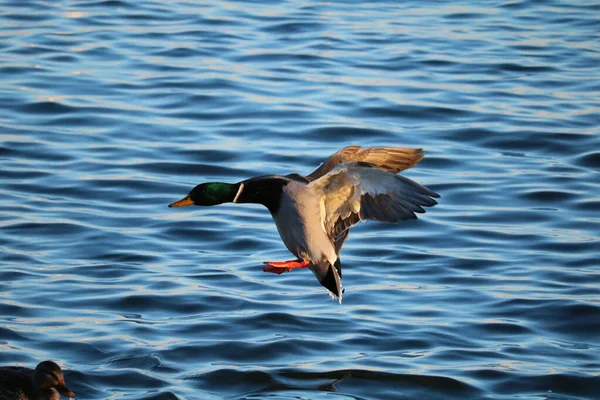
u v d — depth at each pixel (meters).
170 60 22.17
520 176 17.53
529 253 14.84
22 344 11.75
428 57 22.86
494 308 13.04
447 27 25.22
